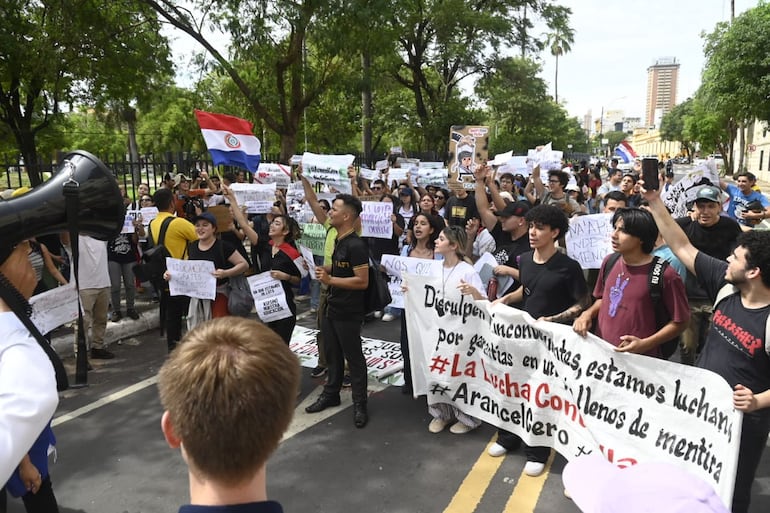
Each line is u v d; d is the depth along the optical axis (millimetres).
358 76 16031
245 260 5316
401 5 13586
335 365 4812
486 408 4160
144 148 36938
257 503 1144
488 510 3408
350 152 26547
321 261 8078
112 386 5414
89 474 3885
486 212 5984
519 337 3840
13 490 2320
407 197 8930
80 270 5855
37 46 12141
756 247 2689
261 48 13070
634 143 127438
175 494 3639
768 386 2764
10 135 15445
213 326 1271
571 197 8055
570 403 3506
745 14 23297
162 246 5594
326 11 12258
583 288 3787
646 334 3275
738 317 2824
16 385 1702
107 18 12812
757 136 50969
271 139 26031
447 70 27922
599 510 1297
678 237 3279
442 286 4324
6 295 1919
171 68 15367
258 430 1126
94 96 16109
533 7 26609
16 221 1973
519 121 43562
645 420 3072
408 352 5078
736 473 2836
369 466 3932
